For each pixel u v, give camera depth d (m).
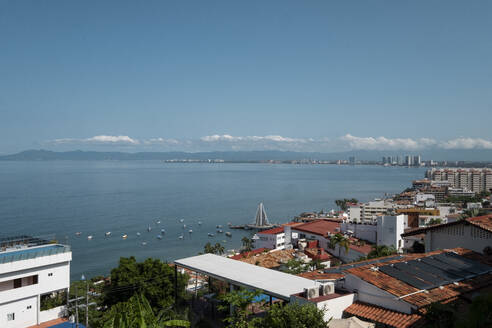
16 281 55.72
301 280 43.72
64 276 60.16
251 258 102.38
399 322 30.55
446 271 38.16
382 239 104.38
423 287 34.03
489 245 44.28
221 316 54.88
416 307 30.98
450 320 27.77
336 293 36.88
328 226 134.75
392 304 32.81
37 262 56.72
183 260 54.53
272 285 41.72
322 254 108.69
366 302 35.22
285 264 93.62
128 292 63.56
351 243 110.50
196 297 67.25
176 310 52.28
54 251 59.44
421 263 39.81
